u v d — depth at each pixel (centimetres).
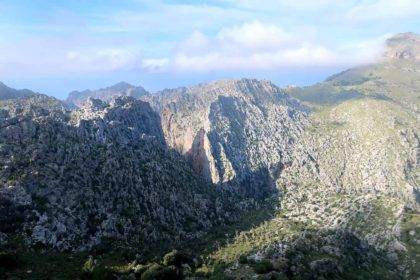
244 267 19862
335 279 19800
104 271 19562
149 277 19275
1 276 18475
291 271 19150
